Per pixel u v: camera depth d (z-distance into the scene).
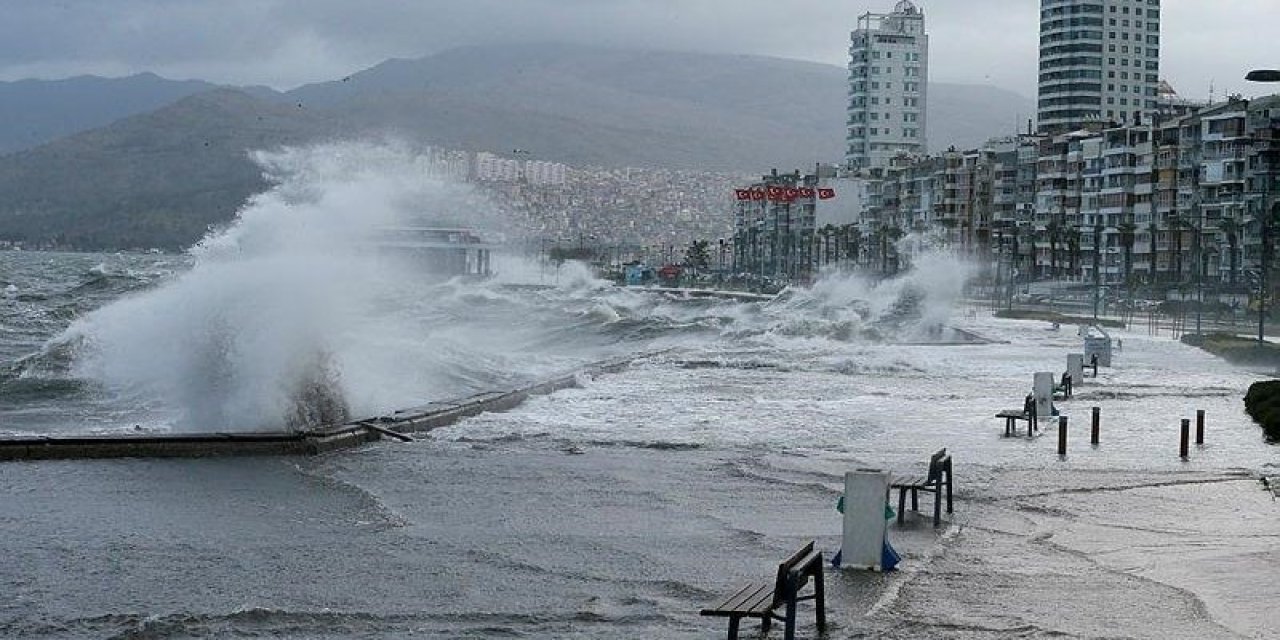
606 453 36.72
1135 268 179.75
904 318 118.69
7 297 129.75
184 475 31.11
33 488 29.03
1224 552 24.23
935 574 22.12
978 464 35.66
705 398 53.19
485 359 67.19
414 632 18.56
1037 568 22.75
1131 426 45.12
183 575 21.66
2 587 20.66
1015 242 187.00
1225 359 82.62
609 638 18.36
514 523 26.56
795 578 17.23
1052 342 98.88
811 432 42.56
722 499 29.83
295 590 20.83
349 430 37.28
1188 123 168.88
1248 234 147.75
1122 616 19.50
